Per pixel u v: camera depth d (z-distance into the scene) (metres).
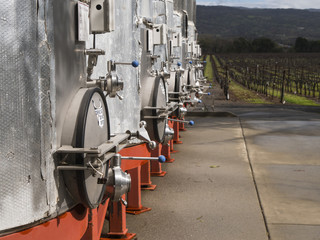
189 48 11.59
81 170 2.07
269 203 5.73
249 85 29.89
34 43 1.87
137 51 3.96
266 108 17.78
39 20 1.88
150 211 5.45
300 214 5.30
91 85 2.48
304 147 9.53
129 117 3.90
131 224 5.02
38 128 1.91
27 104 1.86
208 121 13.72
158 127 4.29
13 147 1.83
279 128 12.23
